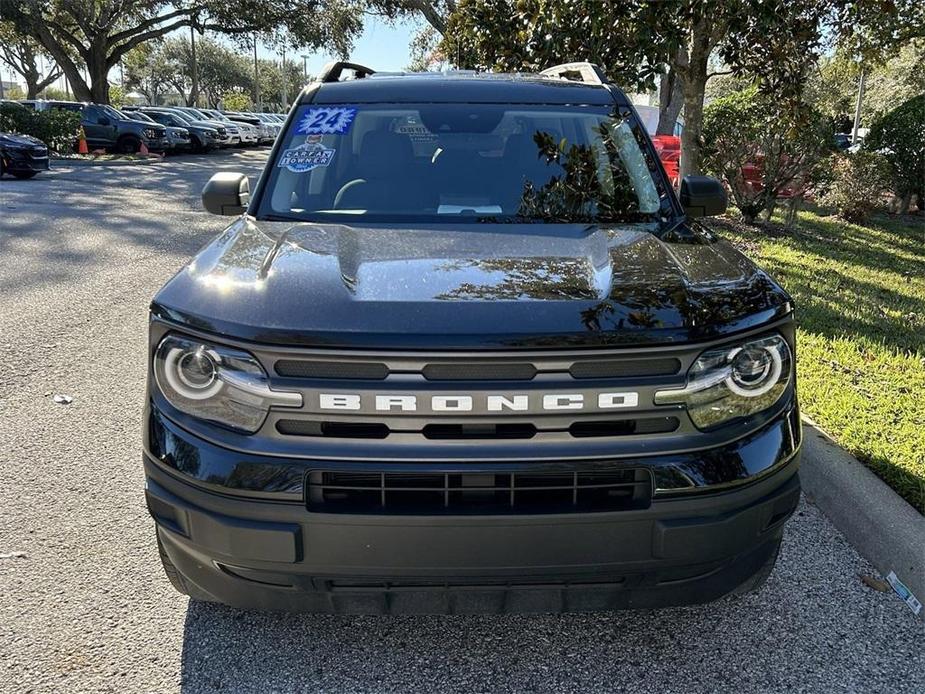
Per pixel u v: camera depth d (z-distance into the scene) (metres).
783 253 9.45
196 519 2.14
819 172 11.61
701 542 2.16
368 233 2.85
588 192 3.28
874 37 10.84
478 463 2.04
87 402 4.69
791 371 2.33
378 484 2.08
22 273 7.91
